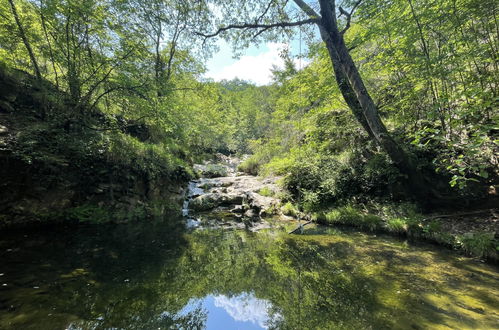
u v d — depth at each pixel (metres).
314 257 5.32
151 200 9.90
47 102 7.93
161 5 9.08
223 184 14.20
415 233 6.25
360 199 8.68
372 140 8.64
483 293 3.49
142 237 6.67
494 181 6.01
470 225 5.75
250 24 8.38
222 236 7.20
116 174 8.63
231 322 3.02
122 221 8.02
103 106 10.86
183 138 14.02
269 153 16.52
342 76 8.07
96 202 7.89
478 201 6.25
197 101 14.95
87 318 2.86
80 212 7.29
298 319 3.04
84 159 7.73
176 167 12.19
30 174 6.34
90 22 7.82
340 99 9.73
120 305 3.24
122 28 8.32
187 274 4.46
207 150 31.12
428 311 3.07
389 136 7.02
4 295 3.16
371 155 8.77
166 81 10.21
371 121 7.14
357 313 3.10
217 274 4.52
